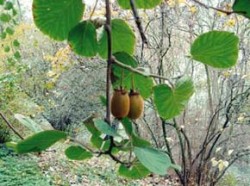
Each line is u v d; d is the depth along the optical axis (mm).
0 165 6523
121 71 771
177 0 5668
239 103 6730
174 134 7270
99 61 7301
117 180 7195
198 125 7184
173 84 763
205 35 713
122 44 842
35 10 764
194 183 7094
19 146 656
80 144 720
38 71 8883
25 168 6664
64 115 9805
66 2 762
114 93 656
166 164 593
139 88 786
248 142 7039
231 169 7445
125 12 4160
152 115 6984
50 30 791
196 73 6969
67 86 9391
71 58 6887
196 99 7133
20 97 7379
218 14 5047
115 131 642
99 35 797
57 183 6641
